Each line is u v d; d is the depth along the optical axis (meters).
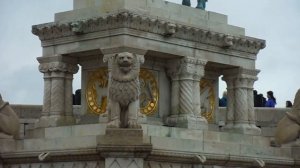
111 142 24.17
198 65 28.45
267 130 36.16
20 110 35.28
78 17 27.92
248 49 30.22
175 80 28.38
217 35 28.97
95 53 27.81
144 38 26.91
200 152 26.14
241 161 27.08
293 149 28.75
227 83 30.44
